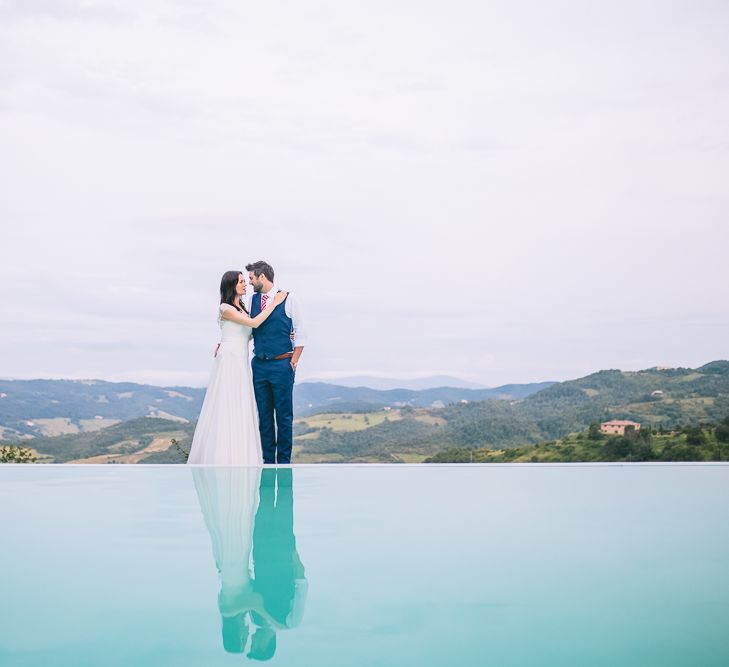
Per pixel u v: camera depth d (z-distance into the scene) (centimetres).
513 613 146
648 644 128
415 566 188
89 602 153
